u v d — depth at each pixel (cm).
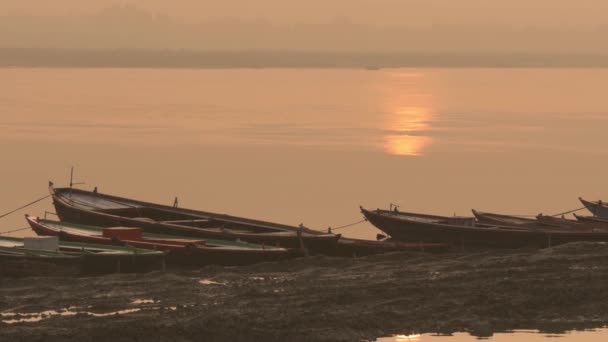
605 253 10475
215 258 11088
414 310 8644
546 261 10112
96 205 14012
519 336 8156
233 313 8419
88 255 10281
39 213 16400
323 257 11156
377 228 14450
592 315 8569
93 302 8919
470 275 9631
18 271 10200
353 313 8494
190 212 13600
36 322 8156
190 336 7794
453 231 12712
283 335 7912
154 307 8725
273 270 10612
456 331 8238
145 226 12656
